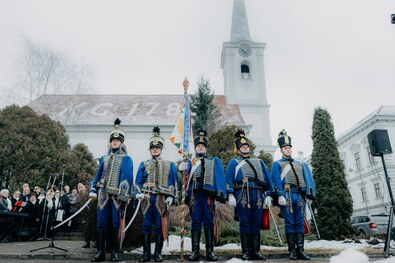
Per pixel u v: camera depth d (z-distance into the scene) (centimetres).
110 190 573
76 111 2875
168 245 728
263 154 1552
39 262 564
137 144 3003
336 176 1288
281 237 938
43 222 1145
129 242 681
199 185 582
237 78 3828
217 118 2481
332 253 647
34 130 1952
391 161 2862
